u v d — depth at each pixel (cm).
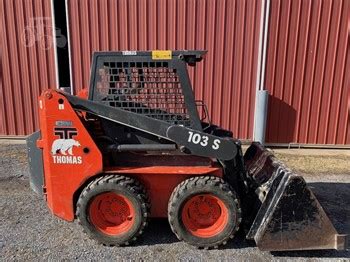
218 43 739
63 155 371
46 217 448
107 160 390
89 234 380
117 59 376
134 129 388
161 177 385
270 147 779
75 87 772
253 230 367
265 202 366
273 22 722
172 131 370
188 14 729
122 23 739
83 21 741
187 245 388
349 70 740
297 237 361
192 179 374
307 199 354
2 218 445
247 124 775
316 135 773
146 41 745
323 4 712
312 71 743
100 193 370
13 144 771
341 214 466
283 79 748
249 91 759
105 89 383
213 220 382
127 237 378
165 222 436
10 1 746
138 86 382
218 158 376
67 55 777
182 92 381
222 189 367
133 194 369
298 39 729
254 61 744
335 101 755
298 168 638
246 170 449
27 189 534
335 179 587
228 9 723
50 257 364
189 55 376
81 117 382
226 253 375
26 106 793
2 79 781
